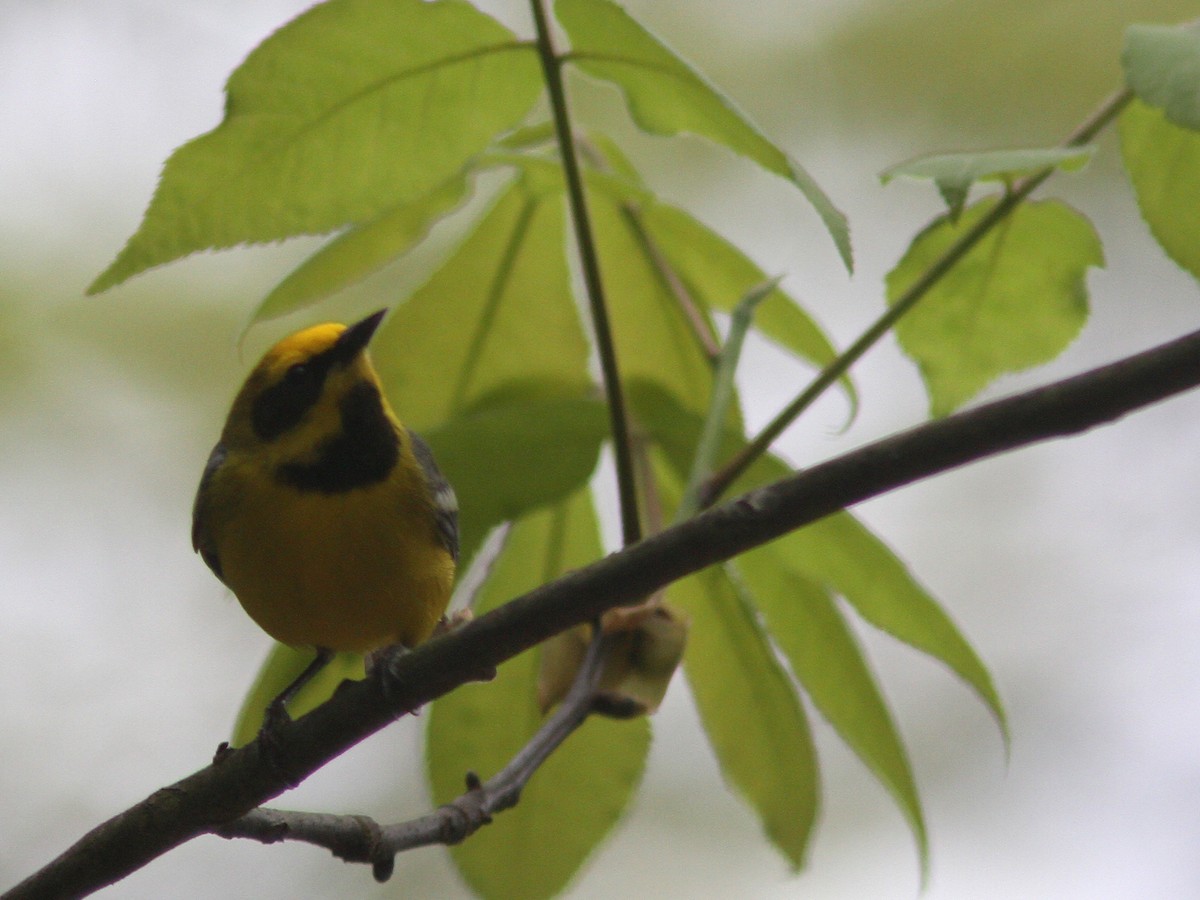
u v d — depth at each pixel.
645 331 9.50
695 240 9.38
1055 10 17.47
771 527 6.33
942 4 17.94
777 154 6.40
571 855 8.36
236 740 8.48
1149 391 5.84
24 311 16.45
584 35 7.29
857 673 8.28
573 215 7.69
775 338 9.77
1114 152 18.00
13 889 6.89
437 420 9.45
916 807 8.12
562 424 8.38
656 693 7.21
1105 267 8.56
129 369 16.69
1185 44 6.33
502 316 9.37
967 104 17.88
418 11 7.16
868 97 18.20
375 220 8.89
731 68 18.31
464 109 7.55
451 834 6.74
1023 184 8.04
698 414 8.88
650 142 17.92
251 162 7.33
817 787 8.42
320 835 6.62
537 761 6.96
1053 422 5.95
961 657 8.00
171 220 7.24
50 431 16.64
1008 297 8.74
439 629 9.78
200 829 6.85
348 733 6.85
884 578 8.05
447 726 8.54
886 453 6.18
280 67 7.21
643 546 6.50
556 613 6.62
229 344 16.73
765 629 8.39
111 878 6.88
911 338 8.91
